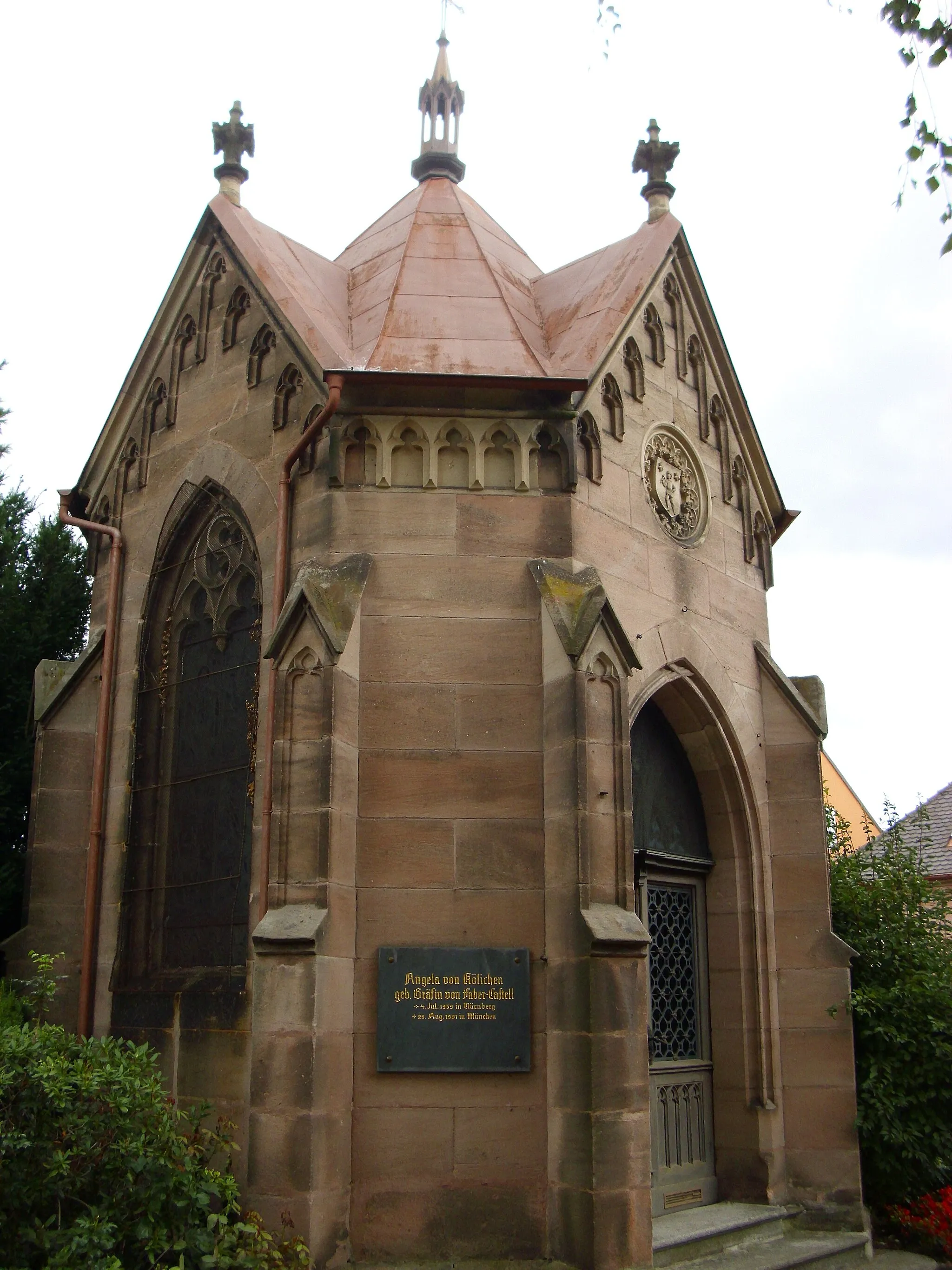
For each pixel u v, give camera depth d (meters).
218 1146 8.89
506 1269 8.57
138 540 12.62
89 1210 7.64
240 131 13.24
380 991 9.08
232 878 10.64
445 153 14.92
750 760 12.41
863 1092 11.48
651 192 13.60
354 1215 8.71
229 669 11.34
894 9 7.89
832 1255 10.41
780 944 12.08
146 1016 10.73
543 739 9.72
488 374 10.33
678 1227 10.25
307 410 10.95
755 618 13.30
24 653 15.76
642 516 11.62
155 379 12.91
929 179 8.22
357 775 9.52
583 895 9.03
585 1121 8.59
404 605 9.99
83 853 12.19
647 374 12.33
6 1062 7.98
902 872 13.85
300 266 12.70
